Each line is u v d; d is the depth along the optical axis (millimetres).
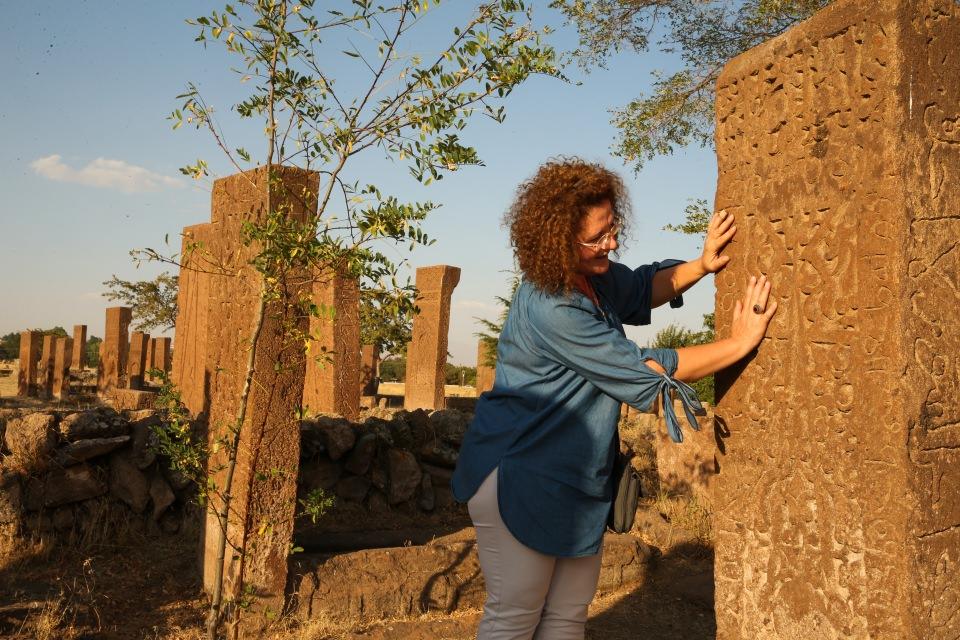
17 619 4012
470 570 4906
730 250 2730
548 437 2393
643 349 2385
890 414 2162
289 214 4363
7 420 5457
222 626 4191
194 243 4023
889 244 2166
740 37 10547
